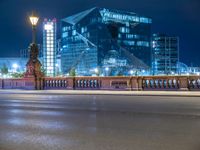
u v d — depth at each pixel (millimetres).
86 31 174000
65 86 28969
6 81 32031
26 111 12766
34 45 29422
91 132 8117
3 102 17125
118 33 176500
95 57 166250
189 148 6297
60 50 198000
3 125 9367
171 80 24562
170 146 6477
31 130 8523
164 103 15688
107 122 9672
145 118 10414
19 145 6793
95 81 27719
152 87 25297
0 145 6816
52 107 14219
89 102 16656
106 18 171750
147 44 190625
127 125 9078
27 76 29922
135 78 25719
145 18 190625
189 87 24125
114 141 7027
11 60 139625
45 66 146625
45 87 29875
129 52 180875
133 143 6801
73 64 180125
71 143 6906
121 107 13930
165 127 8680
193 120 9891
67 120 10195
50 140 7242
